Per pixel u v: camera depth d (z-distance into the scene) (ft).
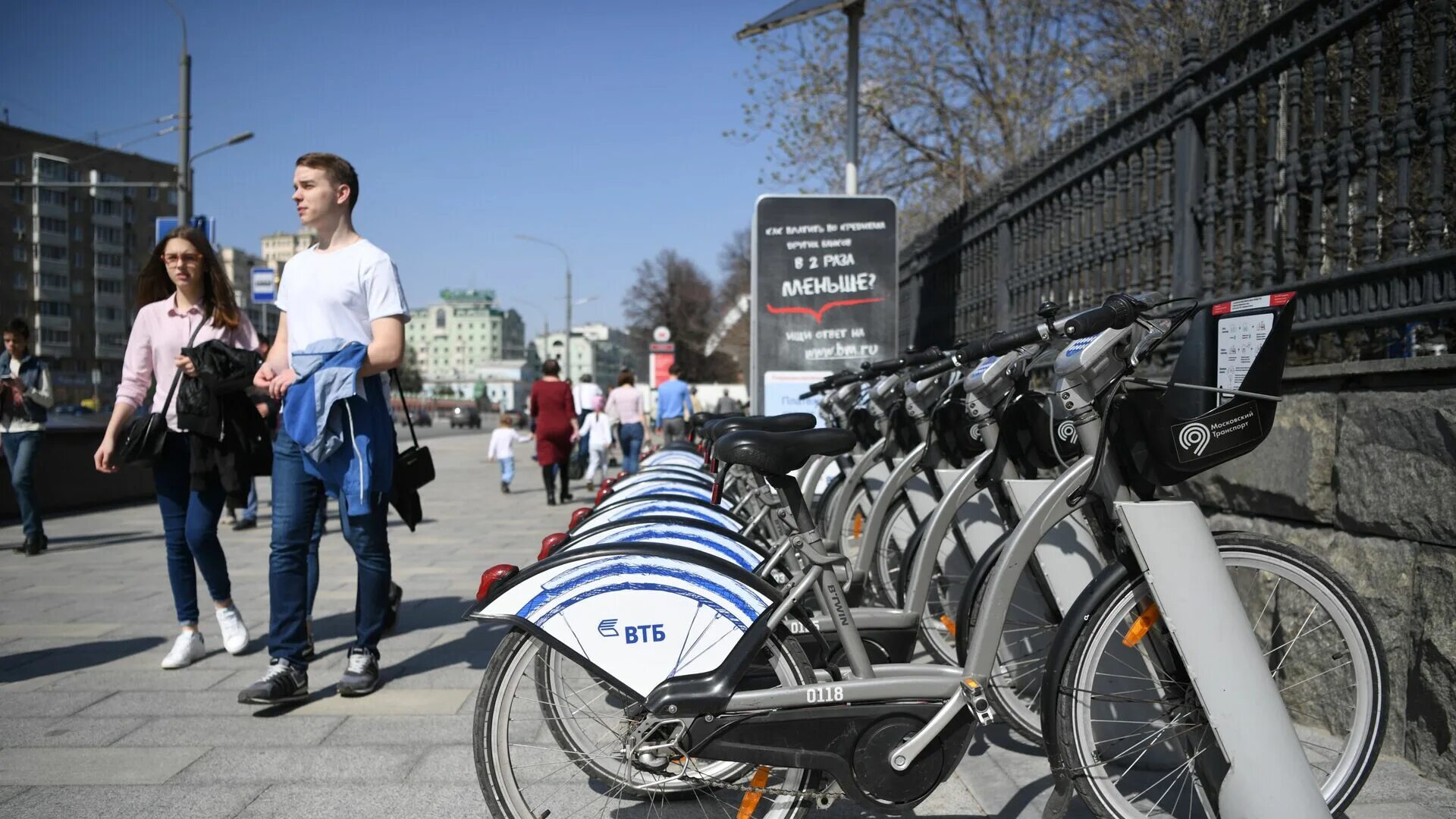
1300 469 11.84
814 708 8.33
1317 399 11.72
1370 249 11.47
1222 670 8.06
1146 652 8.68
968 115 49.52
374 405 14.10
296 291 14.21
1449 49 11.05
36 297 244.83
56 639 17.48
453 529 34.76
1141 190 16.25
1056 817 8.44
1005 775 10.75
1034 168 20.74
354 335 14.06
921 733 8.38
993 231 23.65
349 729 12.67
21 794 10.59
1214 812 8.29
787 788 8.57
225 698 14.01
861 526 15.69
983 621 8.64
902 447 14.12
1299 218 14.19
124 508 42.27
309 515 13.78
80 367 256.11
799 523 8.70
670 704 8.21
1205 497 13.78
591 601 8.40
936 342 29.19
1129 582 8.38
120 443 15.81
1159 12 32.17
